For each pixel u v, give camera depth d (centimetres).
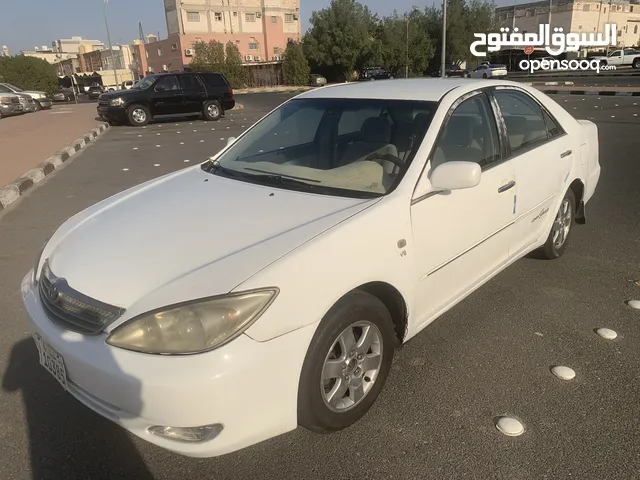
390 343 263
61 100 4375
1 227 600
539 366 298
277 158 336
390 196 264
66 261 245
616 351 310
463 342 325
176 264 222
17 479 230
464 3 5388
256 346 200
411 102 317
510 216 346
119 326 202
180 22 6228
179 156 1074
